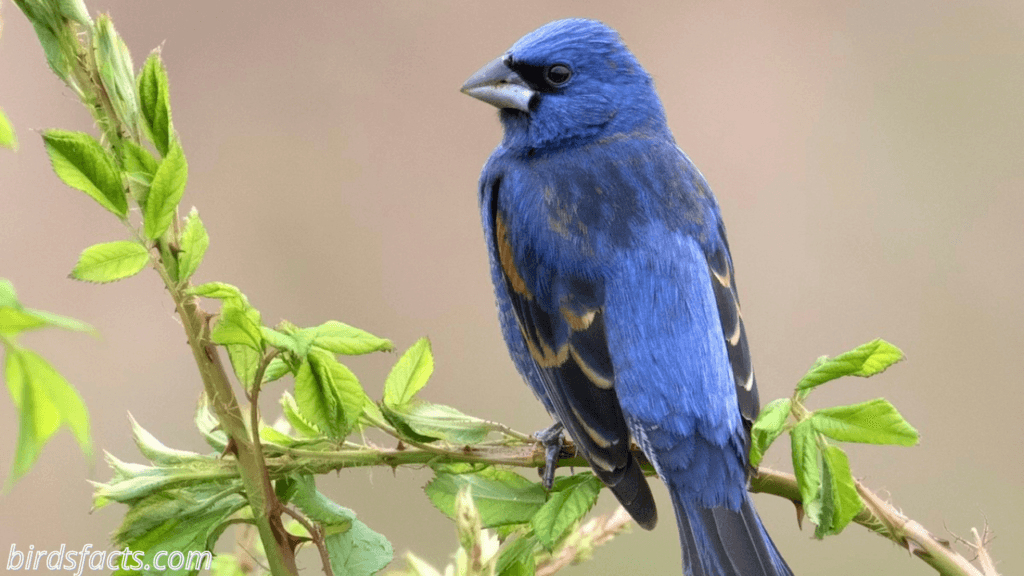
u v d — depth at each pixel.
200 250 5.54
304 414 5.61
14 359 3.52
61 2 5.58
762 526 8.08
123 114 5.61
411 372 6.21
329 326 5.37
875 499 6.35
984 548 6.31
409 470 6.29
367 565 5.80
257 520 5.62
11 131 3.78
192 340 5.57
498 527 6.37
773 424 5.80
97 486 5.65
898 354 5.80
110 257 5.38
